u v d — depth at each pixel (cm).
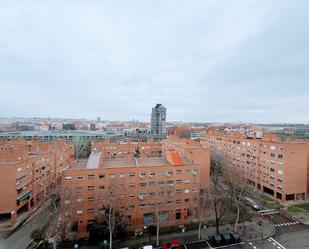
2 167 5072
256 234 4616
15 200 5169
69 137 15912
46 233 4366
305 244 4256
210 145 11531
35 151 7250
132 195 5012
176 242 4138
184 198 5319
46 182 7081
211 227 4912
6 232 4734
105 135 17138
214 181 7825
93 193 4806
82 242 4306
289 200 6781
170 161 5628
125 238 4434
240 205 5581
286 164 6662
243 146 8688
